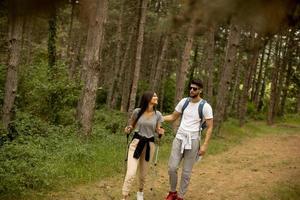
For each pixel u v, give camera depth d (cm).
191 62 3925
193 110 639
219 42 3086
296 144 1803
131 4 2533
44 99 1326
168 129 1487
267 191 812
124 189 625
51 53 1597
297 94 4103
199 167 1038
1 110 1100
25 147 791
